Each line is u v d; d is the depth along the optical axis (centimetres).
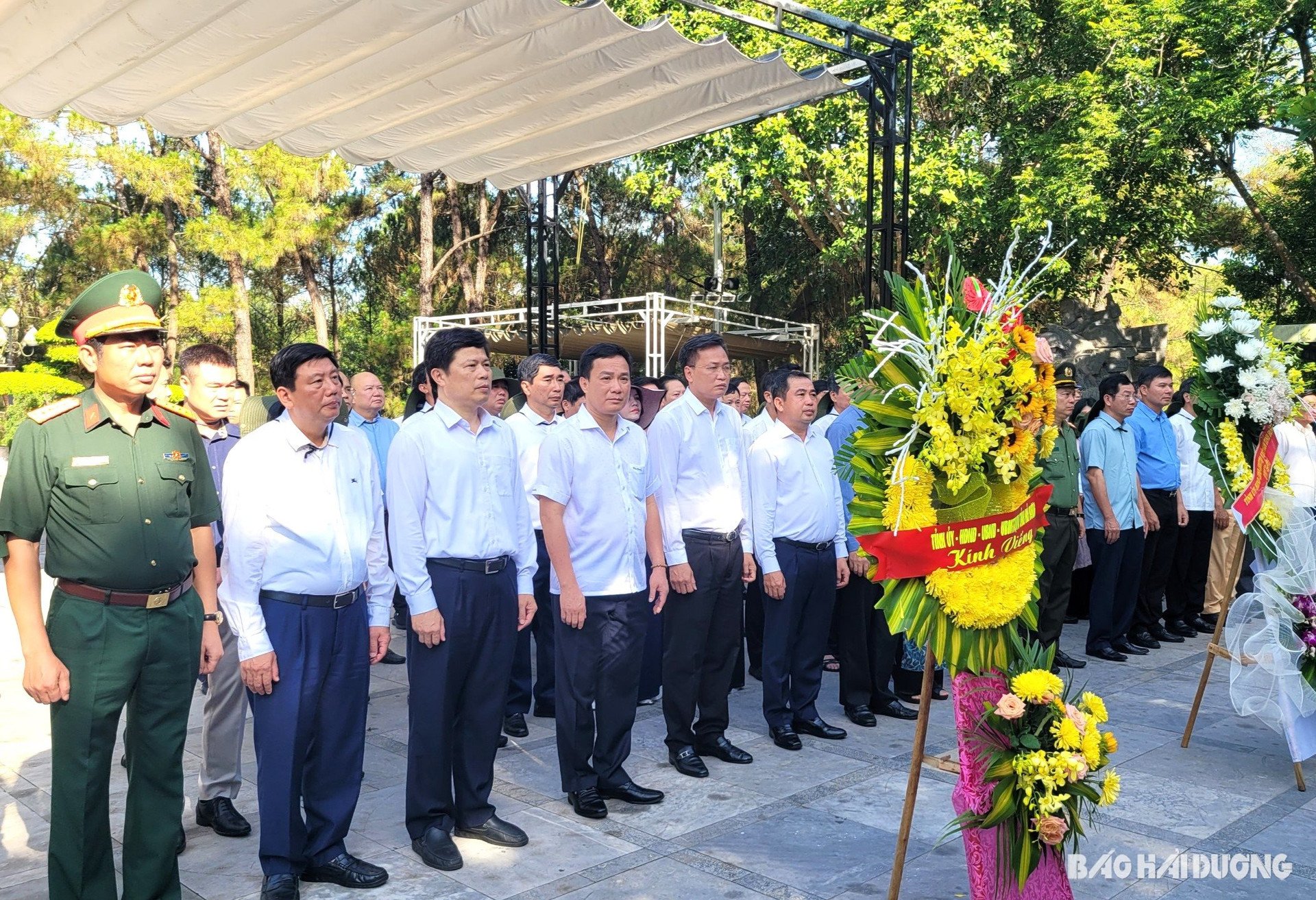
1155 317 2573
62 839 300
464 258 2723
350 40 531
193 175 1858
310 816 349
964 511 296
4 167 1816
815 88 680
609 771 420
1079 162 1450
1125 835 389
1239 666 462
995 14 1517
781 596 488
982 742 303
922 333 296
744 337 1728
